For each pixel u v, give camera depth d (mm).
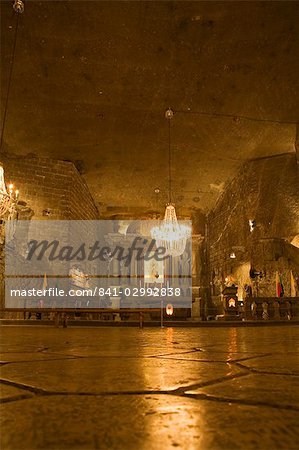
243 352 3207
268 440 903
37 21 12156
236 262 21781
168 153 19500
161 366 2258
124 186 22672
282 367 2189
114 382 1693
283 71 14359
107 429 995
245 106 16109
